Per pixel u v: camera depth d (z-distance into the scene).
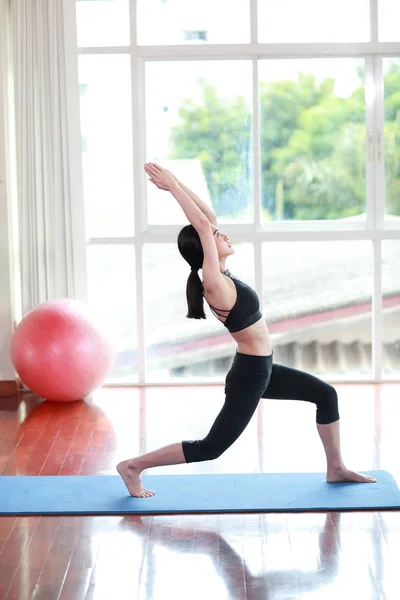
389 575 3.84
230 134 7.36
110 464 5.45
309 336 7.49
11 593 3.75
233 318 4.42
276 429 6.12
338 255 7.40
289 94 7.32
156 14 7.27
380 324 7.43
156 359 7.57
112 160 7.41
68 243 7.33
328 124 7.33
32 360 6.65
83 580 3.87
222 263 4.54
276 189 7.41
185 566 3.98
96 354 6.70
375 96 7.27
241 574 3.89
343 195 7.39
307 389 4.75
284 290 7.45
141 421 6.41
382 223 7.38
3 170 7.16
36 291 7.38
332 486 4.89
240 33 7.25
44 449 5.79
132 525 4.46
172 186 4.27
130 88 7.33
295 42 7.23
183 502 4.71
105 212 7.46
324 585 3.76
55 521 4.54
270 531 4.34
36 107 7.19
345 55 7.25
